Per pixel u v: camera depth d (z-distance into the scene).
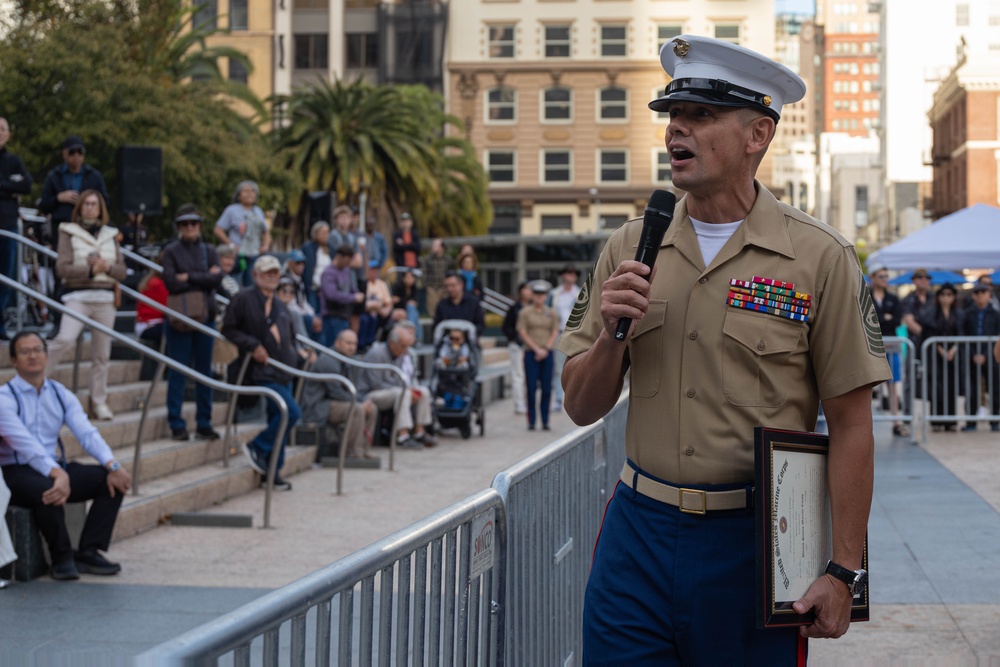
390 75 59.44
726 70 2.65
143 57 33.25
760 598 2.55
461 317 14.83
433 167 41.19
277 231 36.34
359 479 10.74
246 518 8.30
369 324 17.56
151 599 6.15
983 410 14.34
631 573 2.78
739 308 2.71
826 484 2.73
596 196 60.50
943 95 62.81
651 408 2.79
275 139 39.59
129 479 6.77
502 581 3.07
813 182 158.75
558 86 61.12
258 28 59.22
